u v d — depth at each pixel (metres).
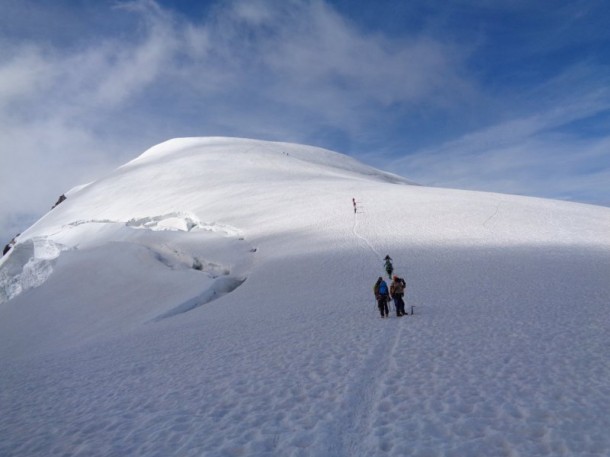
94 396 10.90
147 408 9.42
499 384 8.77
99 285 36.75
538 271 23.62
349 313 18.39
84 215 63.78
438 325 14.28
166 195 61.78
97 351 17.53
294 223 43.00
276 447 7.00
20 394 12.09
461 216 40.50
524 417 7.30
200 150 86.44
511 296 18.30
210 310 24.44
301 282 27.25
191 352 14.48
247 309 22.59
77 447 7.92
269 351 13.18
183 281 33.50
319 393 9.13
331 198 50.44
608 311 14.62
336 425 7.56
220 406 8.98
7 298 49.94
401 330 14.05
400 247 32.66
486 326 13.64
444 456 6.32
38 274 48.41
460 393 8.47
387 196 50.12
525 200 47.91
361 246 33.78
